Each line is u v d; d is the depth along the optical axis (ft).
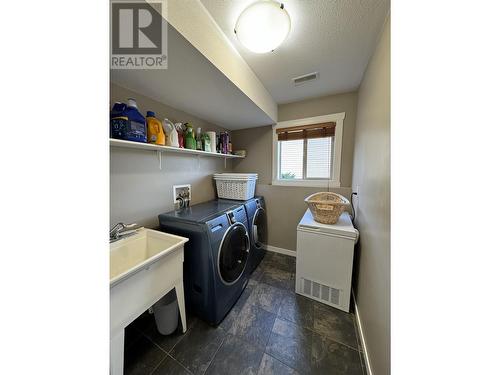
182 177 6.14
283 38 3.53
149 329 4.40
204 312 4.60
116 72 3.72
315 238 5.49
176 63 3.43
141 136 3.94
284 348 3.97
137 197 4.73
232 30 3.73
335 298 5.25
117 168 4.28
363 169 5.09
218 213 5.17
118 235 4.02
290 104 7.96
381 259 3.17
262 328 4.49
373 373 3.24
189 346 4.00
